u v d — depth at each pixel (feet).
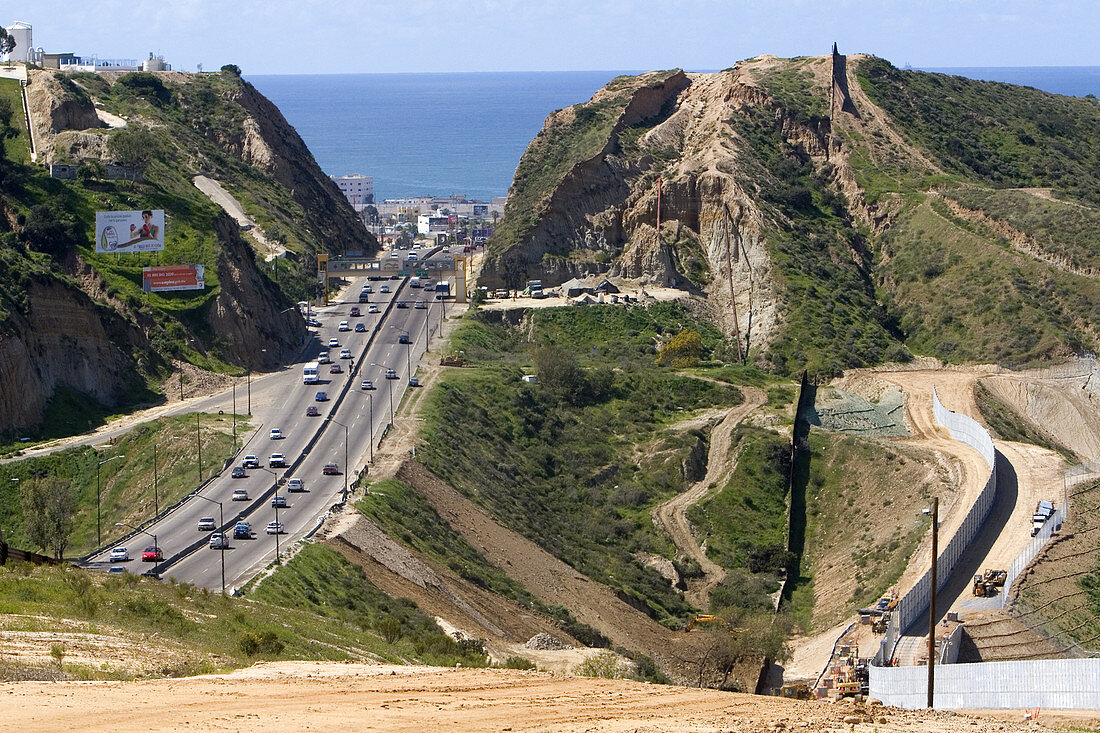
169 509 386.11
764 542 440.04
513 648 294.66
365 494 383.45
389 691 140.26
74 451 445.78
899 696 248.73
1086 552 343.05
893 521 415.03
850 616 357.61
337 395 514.27
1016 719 168.66
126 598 206.59
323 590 300.81
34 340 492.95
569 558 410.93
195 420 469.57
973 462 427.74
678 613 395.75
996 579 335.26
